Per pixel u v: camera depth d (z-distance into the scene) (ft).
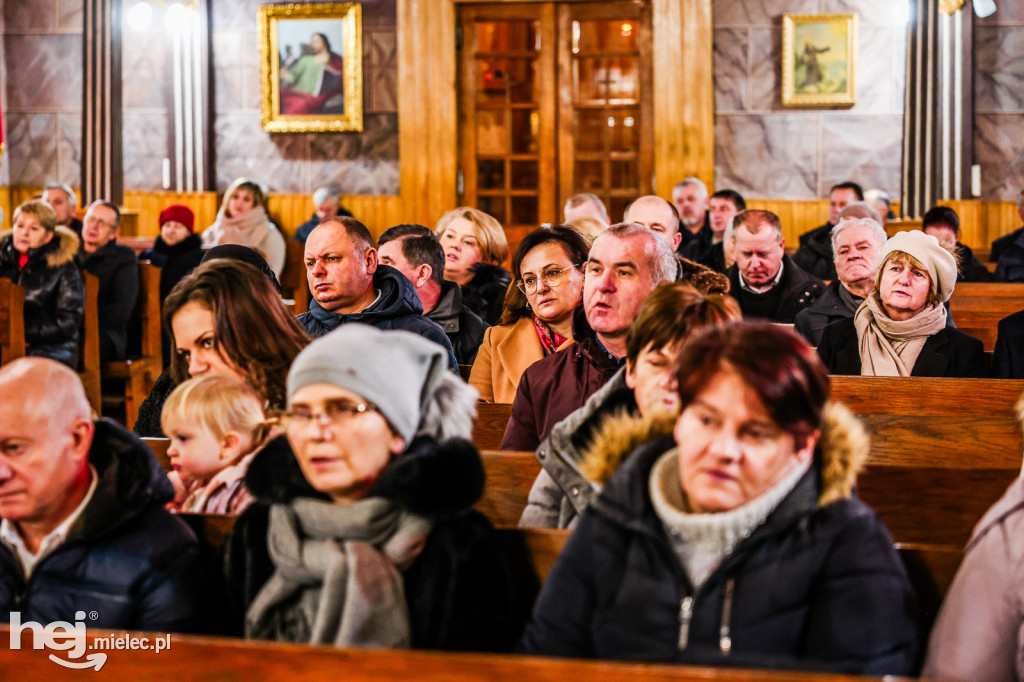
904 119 29.40
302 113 31.07
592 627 5.06
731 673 4.12
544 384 9.09
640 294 8.65
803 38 29.58
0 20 31.78
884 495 7.31
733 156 30.19
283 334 8.48
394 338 5.32
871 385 10.45
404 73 30.71
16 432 5.27
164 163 31.53
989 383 10.24
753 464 4.68
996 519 5.04
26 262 18.58
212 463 7.15
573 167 30.89
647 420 5.55
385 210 31.22
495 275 15.40
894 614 4.68
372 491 5.19
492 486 7.75
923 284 11.48
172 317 8.44
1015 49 28.84
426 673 4.35
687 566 4.98
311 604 5.32
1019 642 4.79
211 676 4.60
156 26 31.32
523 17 30.53
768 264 15.58
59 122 31.96
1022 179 29.07
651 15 30.22
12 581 5.69
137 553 5.63
